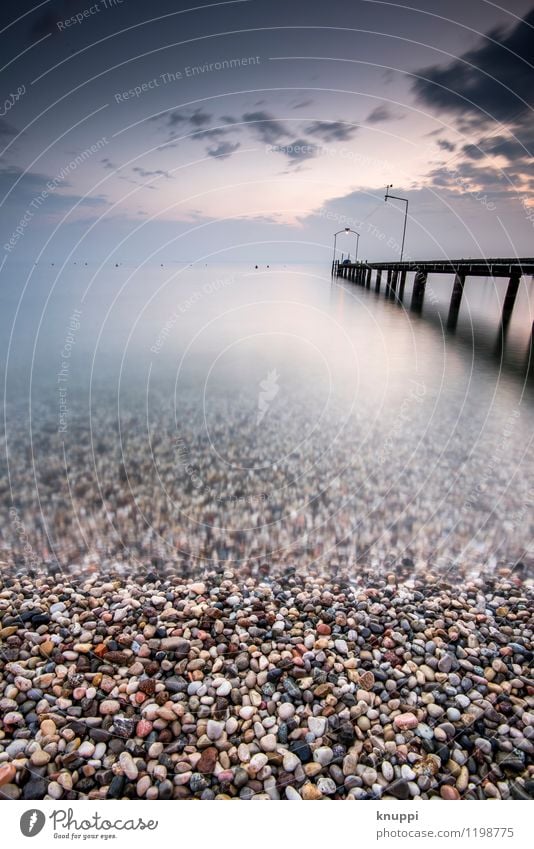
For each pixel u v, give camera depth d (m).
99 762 2.81
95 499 6.22
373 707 3.18
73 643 3.62
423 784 2.77
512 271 17.84
